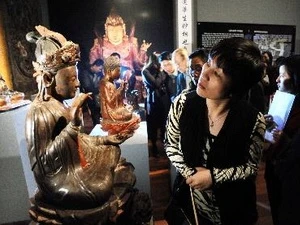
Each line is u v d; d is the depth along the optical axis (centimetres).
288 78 112
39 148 88
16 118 133
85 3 337
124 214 97
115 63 156
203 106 84
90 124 290
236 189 85
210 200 88
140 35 362
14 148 135
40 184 90
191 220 91
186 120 84
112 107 152
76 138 90
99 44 349
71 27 338
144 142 151
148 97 285
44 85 92
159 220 182
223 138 79
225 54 70
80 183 87
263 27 425
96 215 86
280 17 437
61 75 91
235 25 412
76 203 86
